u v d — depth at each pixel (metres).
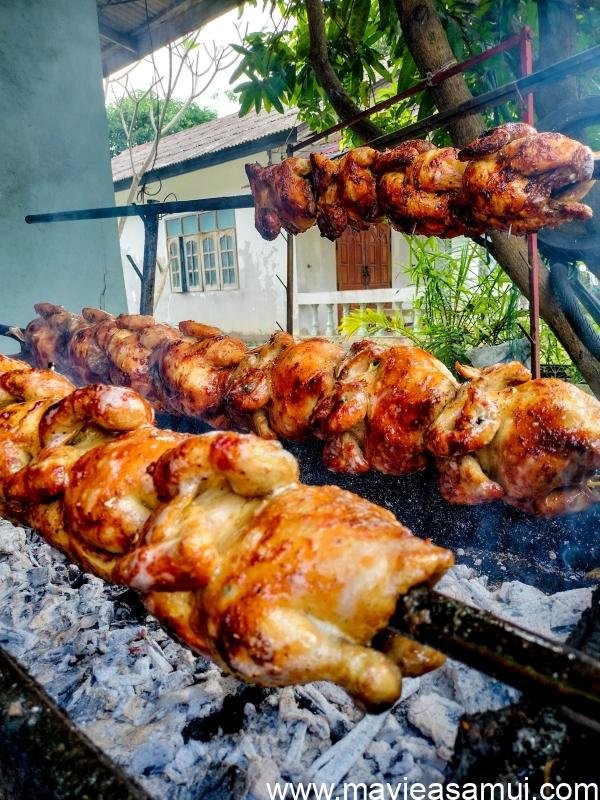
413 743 1.31
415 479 2.10
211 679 1.53
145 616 1.87
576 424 1.36
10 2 4.69
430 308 5.43
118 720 1.43
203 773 1.26
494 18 3.73
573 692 0.62
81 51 5.20
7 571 2.18
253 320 13.25
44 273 5.06
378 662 0.85
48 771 0.76
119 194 14.74
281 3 5.10
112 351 2.48
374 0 4.82
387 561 0.84
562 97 3.14
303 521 0.93
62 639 1.77
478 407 1.47
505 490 1.50
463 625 0.73
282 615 0.86
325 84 3.82
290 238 3.31
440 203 1.96
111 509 1.14
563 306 2.77
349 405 1.68
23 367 1.95
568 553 1.80
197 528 0.98
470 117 3.13
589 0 3.09
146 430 1.32
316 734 1.36
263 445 1.01
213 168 12.72
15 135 4.80
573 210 1.73
